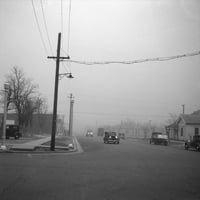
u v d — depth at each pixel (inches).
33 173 561.9
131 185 481.4
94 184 480.1
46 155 961.5
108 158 907.4
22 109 2596.0
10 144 1331.2
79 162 770.8
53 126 1151.0
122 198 395.9
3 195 391.2
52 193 410.6
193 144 1630.2
